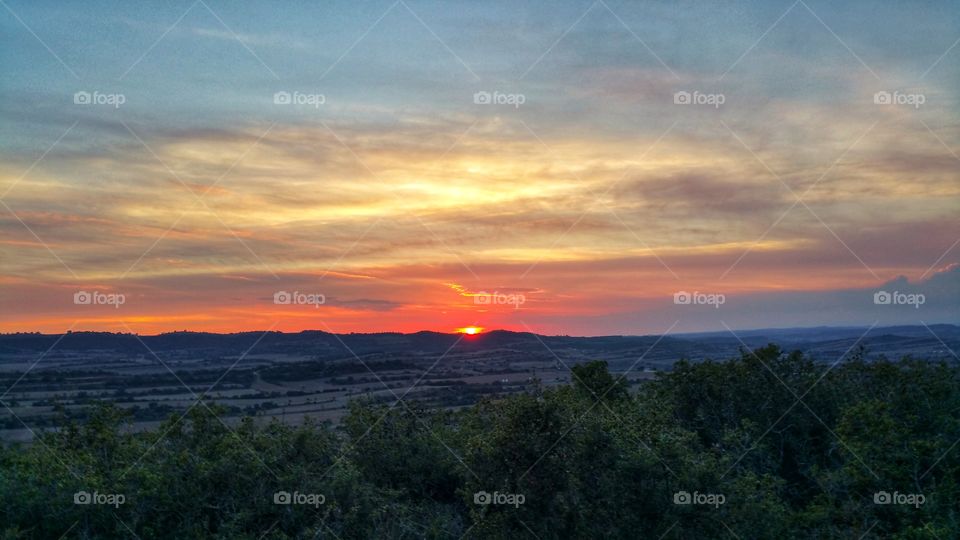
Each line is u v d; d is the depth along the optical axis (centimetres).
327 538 1236
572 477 1227
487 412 1511
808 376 1628
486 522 1234
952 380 1568
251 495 1253
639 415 1348
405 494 1470
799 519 1262
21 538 1153
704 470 1199
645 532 1186
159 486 1204
